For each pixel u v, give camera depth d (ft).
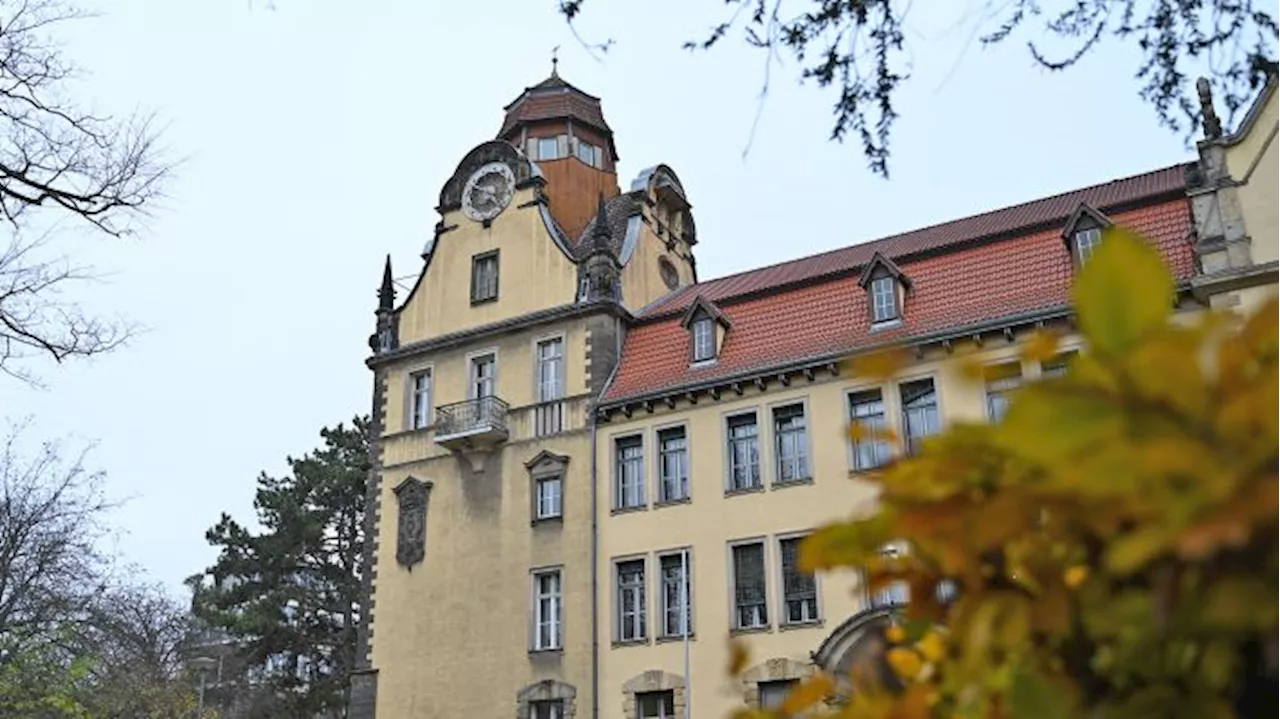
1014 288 82.48
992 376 4.70
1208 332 3.81
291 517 148.97
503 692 88.38
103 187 38.01
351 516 154.10
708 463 87.15
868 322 86.63
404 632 94.79
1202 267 74.54
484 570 92.94
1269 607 3.68
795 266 103.40
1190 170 78.07
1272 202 74.33
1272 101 76.23
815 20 19.52
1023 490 4.15
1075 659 4.44
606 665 85.20
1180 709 4.03
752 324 93.20
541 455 93.45
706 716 80.12
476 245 105.81
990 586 4.77
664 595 85.56
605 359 95.14
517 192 105.40
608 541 88.58
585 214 111.04
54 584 94.17
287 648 144.66
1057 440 3.81
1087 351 4.17
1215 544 3.53
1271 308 3.78
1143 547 3.70
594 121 118.83
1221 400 3.70
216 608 145.59
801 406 85.46
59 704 94.68
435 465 99.04
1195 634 3.95
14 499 92.99
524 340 98.94
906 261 90.53
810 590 79.77
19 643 92.27
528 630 88.99
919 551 5.29
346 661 144.66
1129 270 3.97
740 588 82.94
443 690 91.09
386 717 92.63
